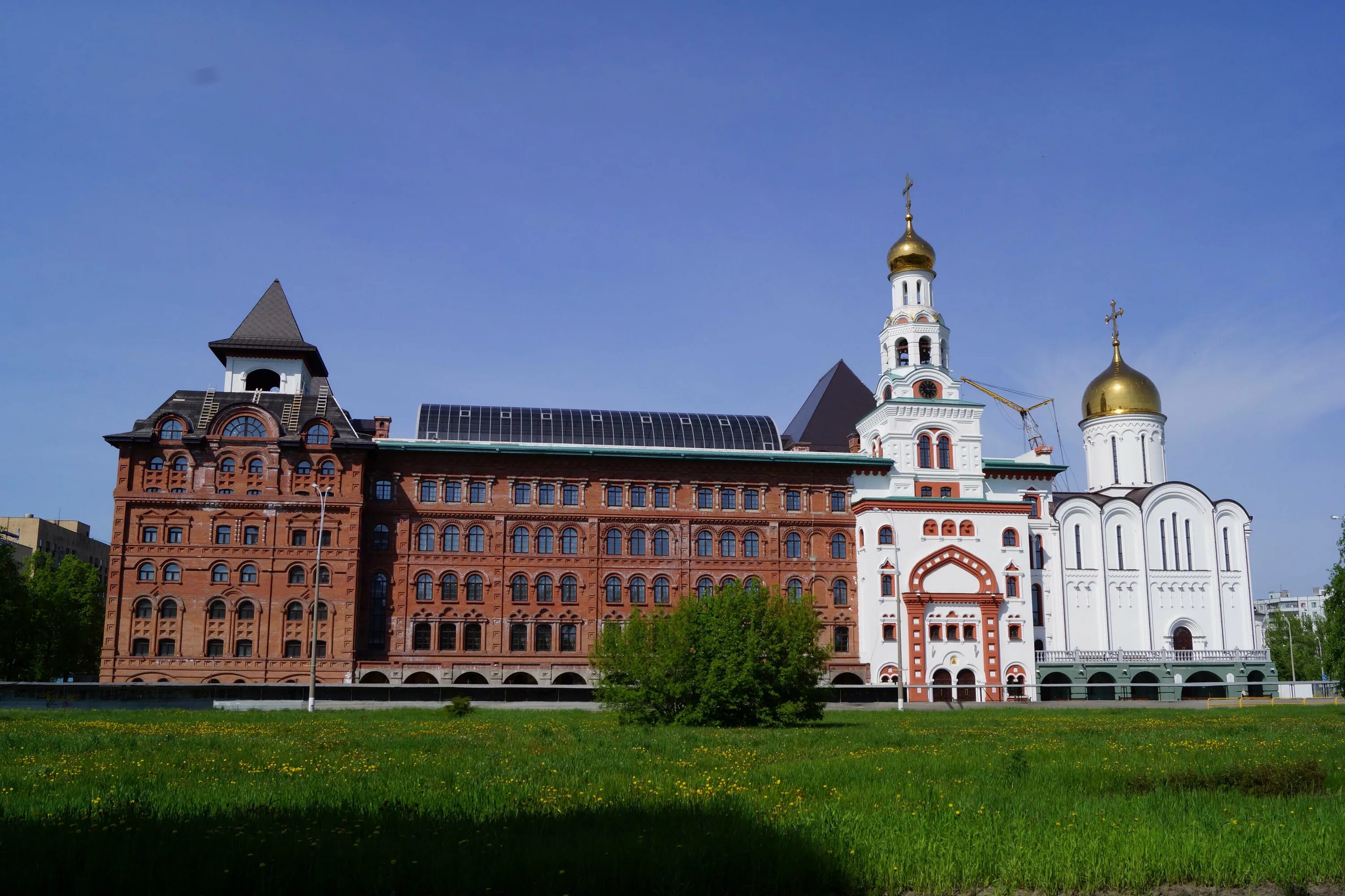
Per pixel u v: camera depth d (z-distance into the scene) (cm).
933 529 10400
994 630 10288
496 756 3534
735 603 6172
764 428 11319
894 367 11350
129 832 1905
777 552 10306
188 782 2714
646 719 5953
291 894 1669
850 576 10406
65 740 4006
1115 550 11538
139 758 3338
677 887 1716
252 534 9256
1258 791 2831
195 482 9250
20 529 18488
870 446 11219
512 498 9950
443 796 2466
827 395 12938
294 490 9369
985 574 10400
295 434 9438
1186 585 11556
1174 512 11712
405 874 1716
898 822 2172
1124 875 1883
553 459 10031
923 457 10831
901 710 8269
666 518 10144
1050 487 11412
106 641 8906
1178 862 1931
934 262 11581
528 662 9650
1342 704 9869
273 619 9144
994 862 1906
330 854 1792
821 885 1811
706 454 10231
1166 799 2505
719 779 2950
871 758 3531
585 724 5891
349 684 8194
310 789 2528
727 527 10275
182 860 1741
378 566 9581
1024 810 2384
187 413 9525
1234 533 11775
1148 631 11338
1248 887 1912
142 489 9206
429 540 9738
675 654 5884
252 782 2717
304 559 9256
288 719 6000
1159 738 4806
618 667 6100
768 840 1964
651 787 2733
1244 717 7169
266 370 10256
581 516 10000
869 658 10056
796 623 6181
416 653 9481
